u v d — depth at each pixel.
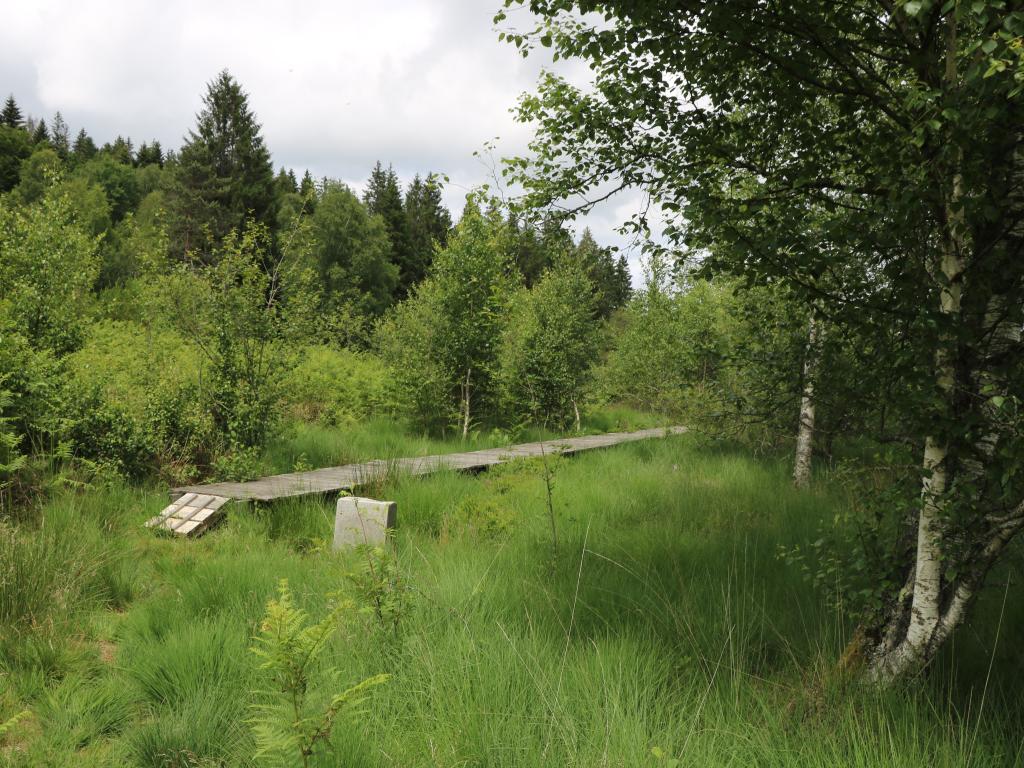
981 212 3.45
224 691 3.78
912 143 3.34
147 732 3.40
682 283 16.31
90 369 10.36
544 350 19.67
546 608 4.88
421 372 16.64
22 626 4.52
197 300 10.82
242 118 57.44
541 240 5.94
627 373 22.48
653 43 4.39
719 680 3.85
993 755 3.12
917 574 3.70
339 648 4.13
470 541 6.96
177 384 10.68
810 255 3.66
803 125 4.54
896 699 3.51
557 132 5.48
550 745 3.16
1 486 7.05
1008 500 3.52
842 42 3.98
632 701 3.47
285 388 11.58
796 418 11.16
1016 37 2.52
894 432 4.48
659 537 6.92
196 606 5.12
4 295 10.88
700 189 4.04
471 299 16.69
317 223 52.22
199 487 8.99
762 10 4.01
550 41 4.77
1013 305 3.48
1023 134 3.40
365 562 4.60
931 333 3.44
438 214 77.88
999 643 4.43
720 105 4.69
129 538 6.95
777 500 9.02
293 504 8.39
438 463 11.33
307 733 2.52
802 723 3.39
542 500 8.59
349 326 24.09
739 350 9.27
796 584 5.45
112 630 4.88
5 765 3.20
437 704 3.47
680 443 15.34
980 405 3.57
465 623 4.36
